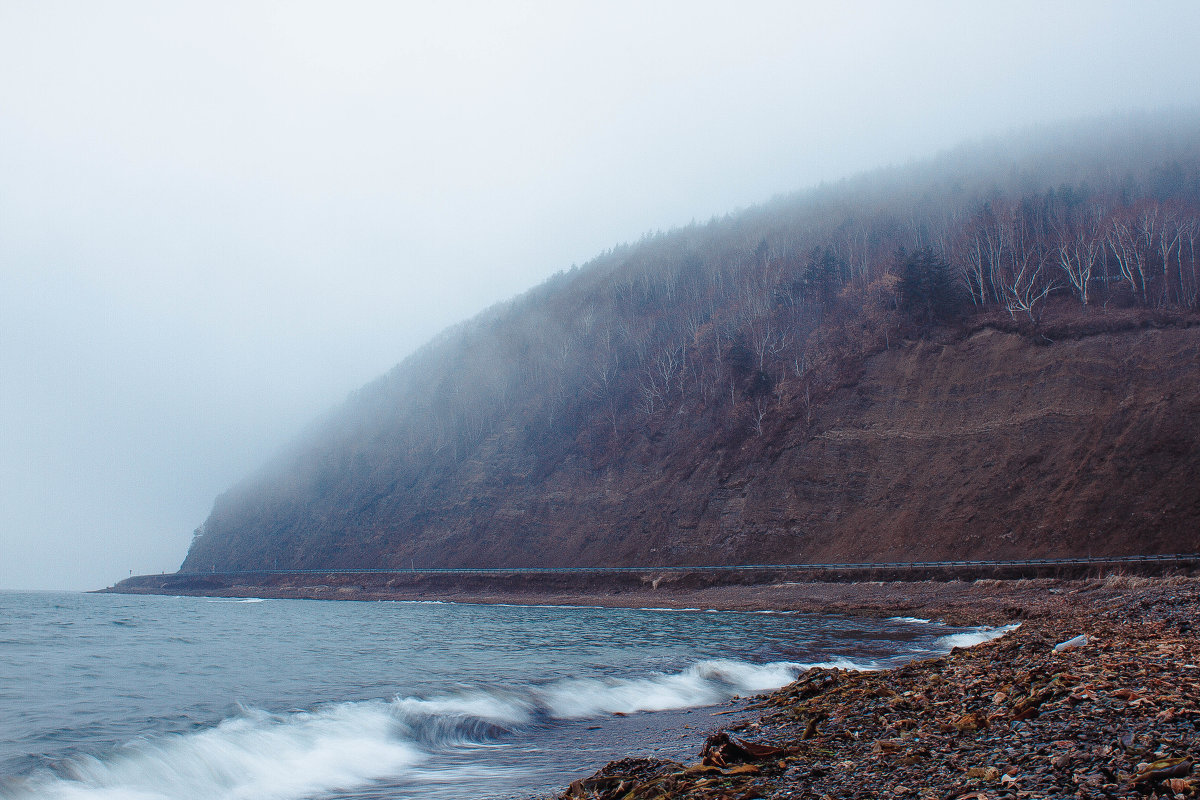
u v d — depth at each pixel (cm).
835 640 3192
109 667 2330
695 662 2439
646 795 847
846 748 984
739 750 998
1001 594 4788
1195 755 664
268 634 3791
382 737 1434
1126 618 2472
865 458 7494
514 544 9644
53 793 1023
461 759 1316
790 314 10544
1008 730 892
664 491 8775
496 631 3947
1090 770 673
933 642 3041
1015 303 8319
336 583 10544
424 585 9350
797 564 6794
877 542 6662
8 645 3041
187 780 1142
